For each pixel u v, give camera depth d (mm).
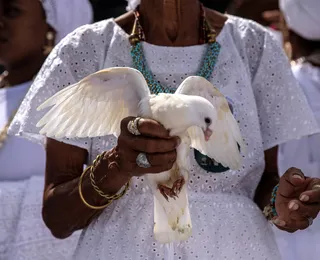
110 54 3320
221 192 3268
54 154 3281
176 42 3371
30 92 3350
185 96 2623
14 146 4484
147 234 3119
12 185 4359
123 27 3430
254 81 3449
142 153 2654
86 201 3072
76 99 2848
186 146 2734
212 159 3189
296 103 3418
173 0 3324
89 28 3391
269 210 3254
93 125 2902
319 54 5074
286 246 4746
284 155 4973
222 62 3342
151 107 2629
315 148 4910
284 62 3471
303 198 2932
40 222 4250
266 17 6176
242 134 3287
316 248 4742
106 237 3160
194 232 3121
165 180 2783
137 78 2820
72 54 3332
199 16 3418
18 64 4820
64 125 2863
